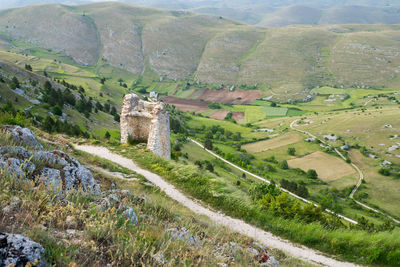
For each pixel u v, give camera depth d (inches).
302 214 589.9
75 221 226.7
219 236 360.2
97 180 462.3
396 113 5915.4
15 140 427.2
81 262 174.1
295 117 7066.9
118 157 824.3
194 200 593.9
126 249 199.2
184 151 4207.7
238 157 4621.1
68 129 2395.4
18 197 221.9
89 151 845.2
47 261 159.6
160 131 949.2
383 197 3499.0
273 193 790.5
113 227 225.9
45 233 189.5
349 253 450.6
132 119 1036.5
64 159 391.9
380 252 433.1
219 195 598.9
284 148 5103.3
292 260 389.1
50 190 260.1
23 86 3452.3
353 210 3085.6
